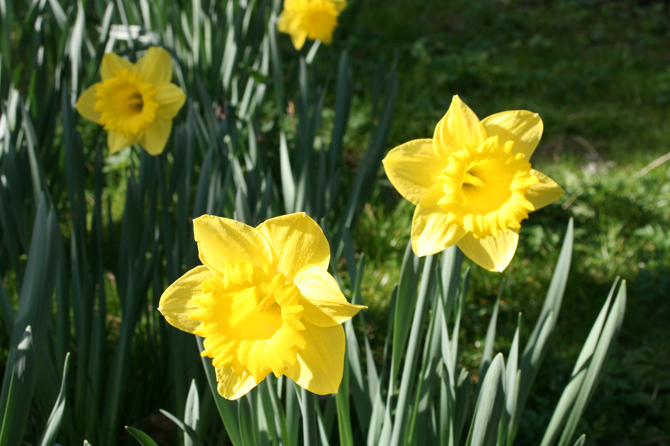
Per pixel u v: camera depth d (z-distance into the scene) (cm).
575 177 169
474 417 72
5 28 107
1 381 92
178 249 85
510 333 115
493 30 300
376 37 265
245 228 65
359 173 101
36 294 73
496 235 68
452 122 69
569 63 264
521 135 69
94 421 85
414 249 69
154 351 90
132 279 83
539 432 93
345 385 74
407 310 72
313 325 64
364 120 186
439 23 302
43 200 73
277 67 111
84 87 107
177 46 137
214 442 88
